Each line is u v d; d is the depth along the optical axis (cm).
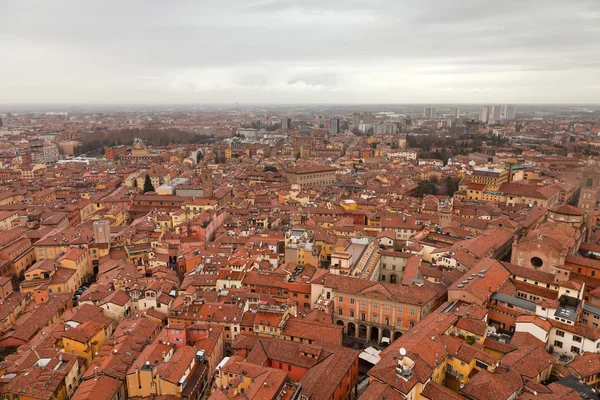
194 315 15838
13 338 15362
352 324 16850
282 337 14812
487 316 15350
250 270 19775
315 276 18288
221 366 12119
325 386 11638
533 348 12775
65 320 15662
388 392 10781
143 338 14475
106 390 11969
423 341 12562
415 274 18150
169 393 12156
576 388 11319
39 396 11869
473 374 12225
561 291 15375
